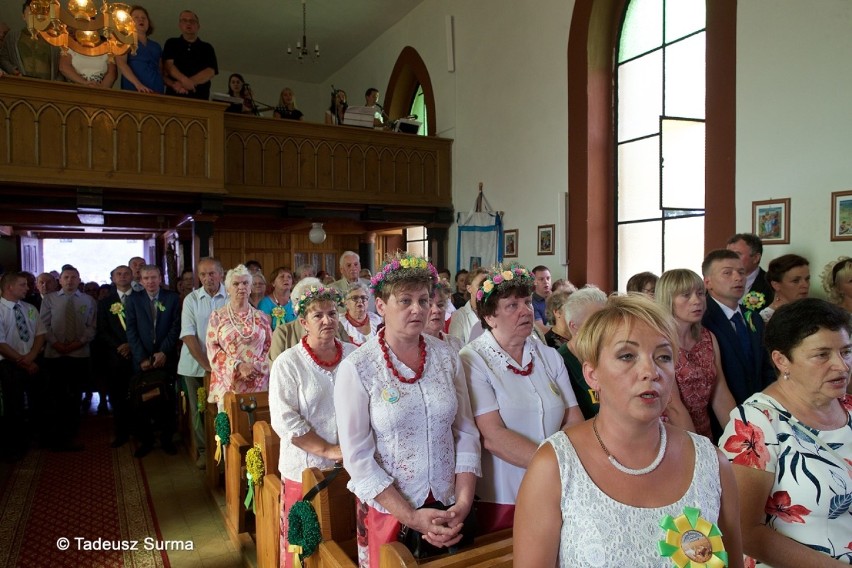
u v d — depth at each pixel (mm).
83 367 5785
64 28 4508
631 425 1154
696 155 5328
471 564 1650
